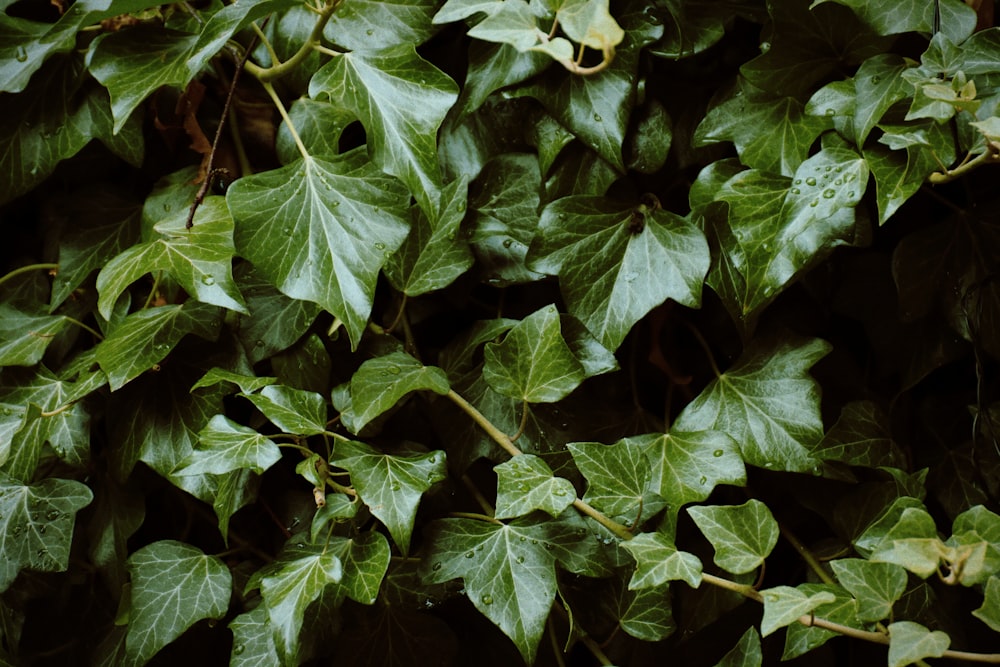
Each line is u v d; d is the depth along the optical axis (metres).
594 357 0.89
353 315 0.85
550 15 0.88
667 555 0.84
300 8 0.90
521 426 0.88
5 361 0.90
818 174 0.86
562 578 0.90
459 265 0.90
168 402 0.89
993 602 0.80
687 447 0.88
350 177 0.87
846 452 0.89
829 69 0.89
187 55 0.87
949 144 0.85
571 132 0.89
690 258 0.88
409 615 0.89
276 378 0.88
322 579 0.84
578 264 0.89
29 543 0.89
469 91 0.90
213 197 0.90
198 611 0.87
